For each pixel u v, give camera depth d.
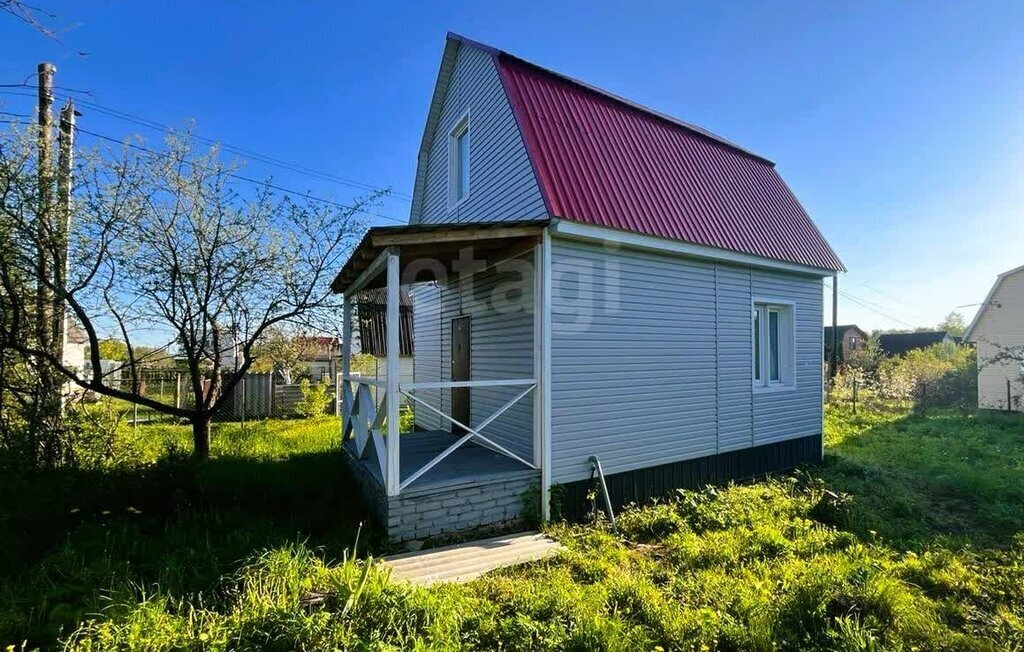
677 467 5.76
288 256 6.73
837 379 17.97
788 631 2.63
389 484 4.02
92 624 2.44
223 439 8.46
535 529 4.52
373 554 3.79
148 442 7.25
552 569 3.50
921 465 7.13
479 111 6.25
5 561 3.29
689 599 3.04
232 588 2.99
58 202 5.41
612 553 3.84
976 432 9.94
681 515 4.87
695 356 5.99
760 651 2.47
